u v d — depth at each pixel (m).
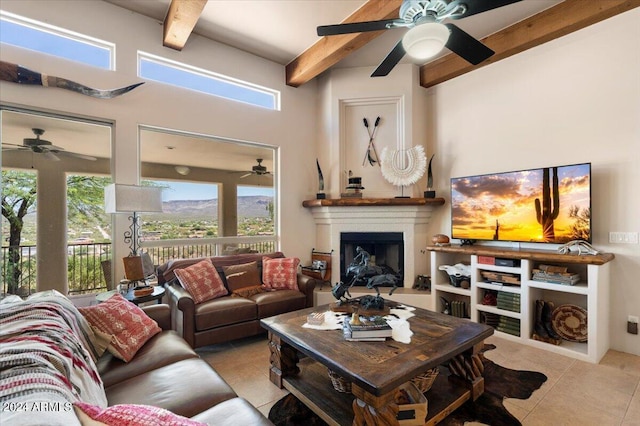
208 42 3.81
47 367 0.99
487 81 3.86
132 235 3.32
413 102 4.32
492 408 2.02
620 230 2.90
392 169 4.26
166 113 3.54
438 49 2.18
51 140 2.94
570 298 3.18
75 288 3.04
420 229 4.36
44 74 2.82
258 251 4.34
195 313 2.80
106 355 1.89
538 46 3.42
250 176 4.28
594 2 2.89
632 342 2.83
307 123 4.73
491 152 3.81
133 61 3.32
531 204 3.26
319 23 3.49
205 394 1.48
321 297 4.08
